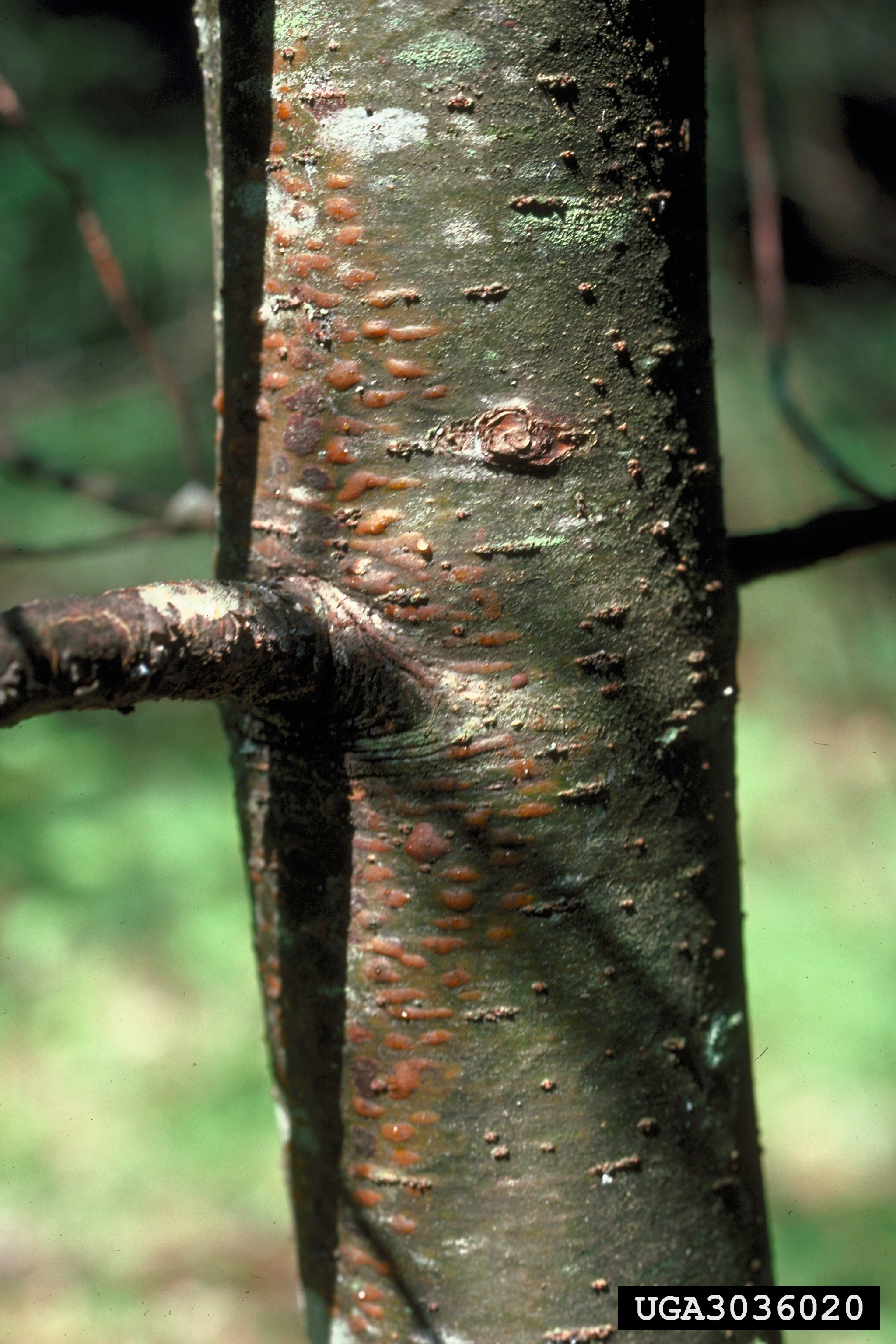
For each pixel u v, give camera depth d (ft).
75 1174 5.14
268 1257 4.76
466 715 1.94
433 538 1.94
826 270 8.23
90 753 8.00
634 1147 1.98
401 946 1.97
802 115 7.64
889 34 7.86
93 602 1.84
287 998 2.01
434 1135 1.98
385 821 1.96
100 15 10.31
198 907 6.73
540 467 1.93
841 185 7.64
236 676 1.89
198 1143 5.30
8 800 7.42
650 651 1.97
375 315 1.93
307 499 1.95
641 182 1.94
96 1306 4.51
